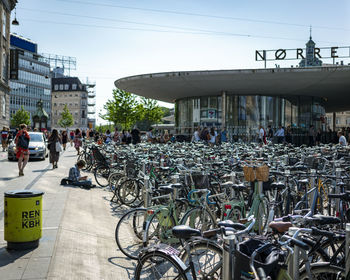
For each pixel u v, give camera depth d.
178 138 29.52
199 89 25.73
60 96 120.50
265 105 27.59
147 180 6.17
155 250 3.47
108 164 11.36
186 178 5.95
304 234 3.29
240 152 12.51
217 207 5.85
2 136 26.25
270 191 6.37
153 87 25.38
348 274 2.89
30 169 14.28
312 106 29.20
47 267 4.17
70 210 7.12
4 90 36.69
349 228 2.98
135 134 24.05
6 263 4.27
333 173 8.62
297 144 28.22
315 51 22.61
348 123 92.38
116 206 8.38
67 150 27.27
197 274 3.42
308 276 2.99
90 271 4.39
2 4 35.44
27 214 4.72
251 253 2.91
